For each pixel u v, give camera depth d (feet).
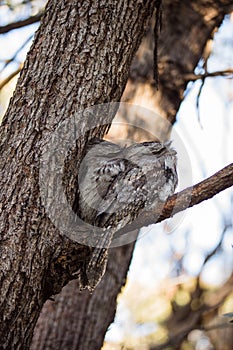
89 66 25.16
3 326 23.84
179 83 37.68
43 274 24.34
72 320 34.53
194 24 38.58
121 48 25.91
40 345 33.94
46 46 25.26
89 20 25.57
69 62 25.04
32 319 24.45
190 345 50.88
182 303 50.93
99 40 25.48
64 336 34.24
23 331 24.29
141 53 37.52
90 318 34.78
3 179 24.03
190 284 51.78
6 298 23.75
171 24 38.45
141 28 26.81
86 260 25.26
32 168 24.03
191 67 38.37
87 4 25.73
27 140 24.26
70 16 25.57
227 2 38.55
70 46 25.21
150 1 26.96
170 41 38.14
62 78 24.86
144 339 50.11
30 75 24.98
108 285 35.22
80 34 25.38
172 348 50.72
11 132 24.49
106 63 25.46
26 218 23.81
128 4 26.27
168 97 37.37
